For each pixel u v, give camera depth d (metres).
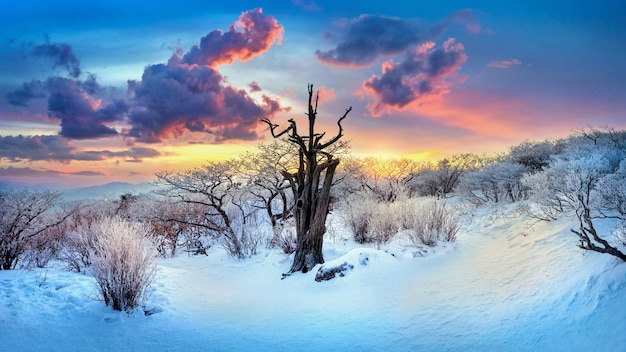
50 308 5.89
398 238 10.60
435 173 24.62
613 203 6.43
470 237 10.21
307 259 8.95
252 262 10.65
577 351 3.93
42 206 10.97
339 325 5.47
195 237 14.55
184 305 6.75
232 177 15.23
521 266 6.73
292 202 16.30
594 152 10.19
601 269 5.00
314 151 9.55
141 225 9.74
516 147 16.31
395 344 4.71
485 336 4.62
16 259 9.94
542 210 9.26
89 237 9.71
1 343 4.64
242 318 6.14
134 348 4.88
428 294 6.36
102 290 6.21
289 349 4.78
